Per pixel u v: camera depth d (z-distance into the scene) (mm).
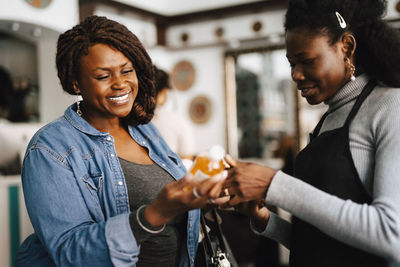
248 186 1046
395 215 906
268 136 6242
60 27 4746
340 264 1067
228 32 6289
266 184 1037
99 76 1176
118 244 1012
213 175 944
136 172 1304
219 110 6684
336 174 1064
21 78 5336
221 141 6664
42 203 1079
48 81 5223
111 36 1180
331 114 1193
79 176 1160
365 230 918
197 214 1430
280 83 6191
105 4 5398
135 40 1253
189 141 3082
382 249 915
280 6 5801
